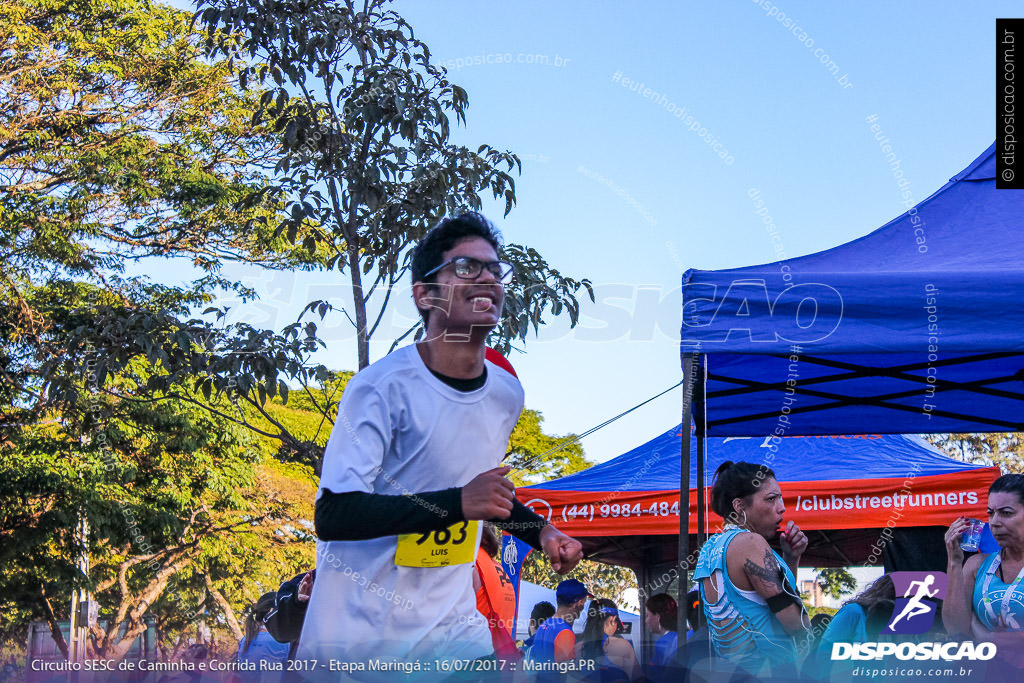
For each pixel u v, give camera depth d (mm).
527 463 4938
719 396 4340
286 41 4660
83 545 12156
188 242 11773
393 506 1808
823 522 5172
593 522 5207
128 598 14586
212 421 12625
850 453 5730
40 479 11008
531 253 4840
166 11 12305
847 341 2711
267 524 16109
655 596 4418
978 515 5039
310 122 4734
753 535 2607
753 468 2814
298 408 12805
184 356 4730
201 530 15289
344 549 2031
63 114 12023
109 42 11953
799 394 4371
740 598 2559
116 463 11773
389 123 4594
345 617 2029
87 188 11914
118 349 5035
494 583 2971
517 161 4918
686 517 2906
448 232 2082
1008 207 3643
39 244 11680
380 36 4715
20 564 11367
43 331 11375
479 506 1794
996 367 4066
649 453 5836
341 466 1875
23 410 11430
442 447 2033
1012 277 2701
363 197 4574
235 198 11273
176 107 11984
